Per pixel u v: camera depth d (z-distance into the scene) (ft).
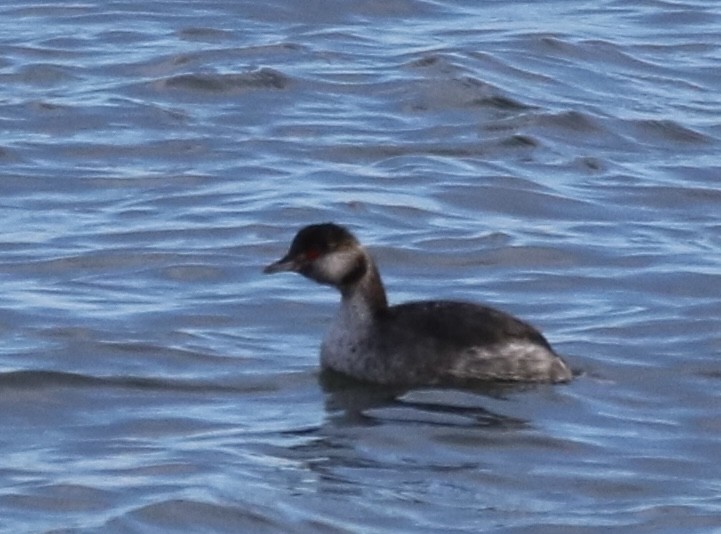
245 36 99.66
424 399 55.77
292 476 49.98
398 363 57.06
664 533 47.34
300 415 54.80
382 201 77.20
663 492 49.83
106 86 91.04
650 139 86.53
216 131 85.81
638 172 82.02
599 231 74.38
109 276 68.03
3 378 56.80
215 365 59.00
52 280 67.41
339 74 92.73
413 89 90.94
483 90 90.68
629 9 107.86
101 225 73.77
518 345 57.06
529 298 66.44
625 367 58.80
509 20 104.17
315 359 59.72
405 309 58.29
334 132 85.97
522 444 52.49
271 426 53.88
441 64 93.86
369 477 50.01
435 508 48.34
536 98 90.79
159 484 49.19
